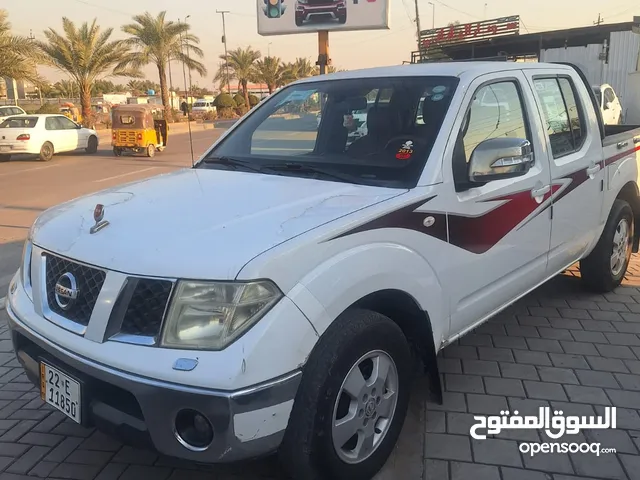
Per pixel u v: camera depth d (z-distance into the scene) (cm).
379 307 292
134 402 243
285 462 260
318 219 267
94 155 2220
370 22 1568
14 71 2444
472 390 380
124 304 244
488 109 362
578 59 2217
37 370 282
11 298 306
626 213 538
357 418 274
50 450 327
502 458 313
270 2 1656
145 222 275
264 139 398
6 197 1234
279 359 234
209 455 232
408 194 300
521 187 371
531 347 441
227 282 232
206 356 229
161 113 2306
